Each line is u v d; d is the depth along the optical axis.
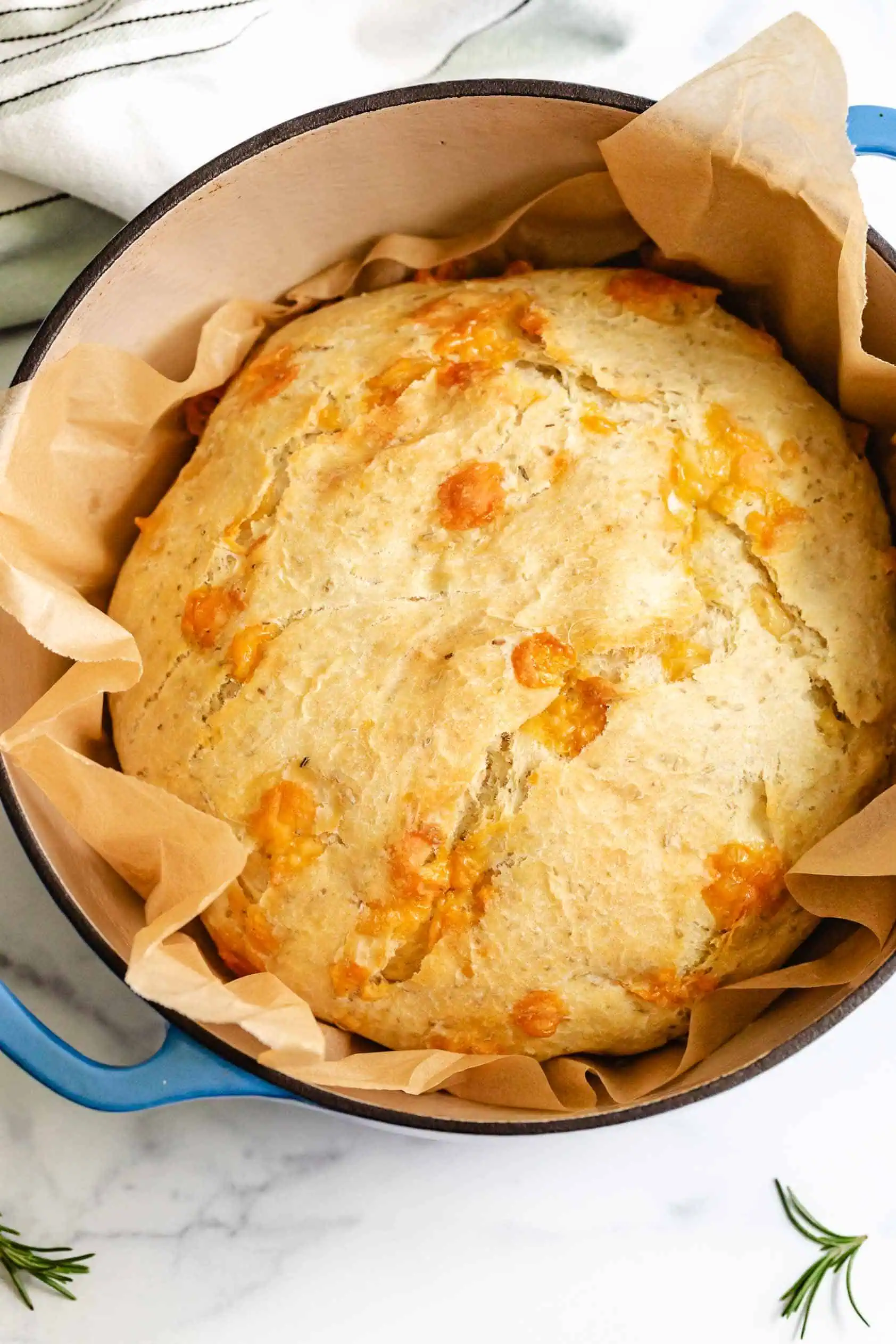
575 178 0.63
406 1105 0.58
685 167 0.61
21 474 0.60
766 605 0.60
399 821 0.58
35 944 0.67
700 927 0.59
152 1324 0.66
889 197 0.70
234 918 0.60
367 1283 0.66
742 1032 0.60
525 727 0.59
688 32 0.70
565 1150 0.67
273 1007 0.57
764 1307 0.66
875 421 0.63
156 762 0.61
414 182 0.63
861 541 0.61
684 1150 0.67
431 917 0.59
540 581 0.59
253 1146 0.67
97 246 0.69
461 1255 0.66
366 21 0.68
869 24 0.71
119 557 0.65
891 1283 0.66
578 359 0.61
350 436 0.61
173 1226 0.66
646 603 0.59
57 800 0.59
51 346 0.60
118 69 0.66
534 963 0.59
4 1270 0.66
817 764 0.60
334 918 0.59
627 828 0.58
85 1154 0.67
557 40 0.70
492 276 0.66
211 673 0.60
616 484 0.60
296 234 0.64
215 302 0.65
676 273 0.65
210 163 0.60
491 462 0.60
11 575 0.58
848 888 0.59
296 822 0.59
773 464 0.60
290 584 0.60
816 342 0.63
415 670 0.59
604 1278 0.66
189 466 0.63
